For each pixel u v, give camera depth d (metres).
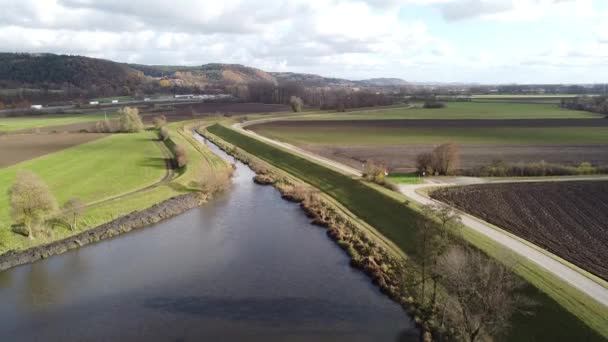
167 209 61.69
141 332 32.75
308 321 33.94
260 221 58.50
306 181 80.25
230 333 32.50
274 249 48.59
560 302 30.59
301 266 44.03
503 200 61.31
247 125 168.75
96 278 41.59
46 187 49.75
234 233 53.81
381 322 33.75
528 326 30.02
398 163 90.38
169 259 46.00
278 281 40.78
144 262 45.25
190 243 50.59
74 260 45.78
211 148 123.12
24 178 48.09
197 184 76.00
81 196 65.00
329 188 72.44
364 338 31.72
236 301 37.12
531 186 67.81
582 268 39.88
